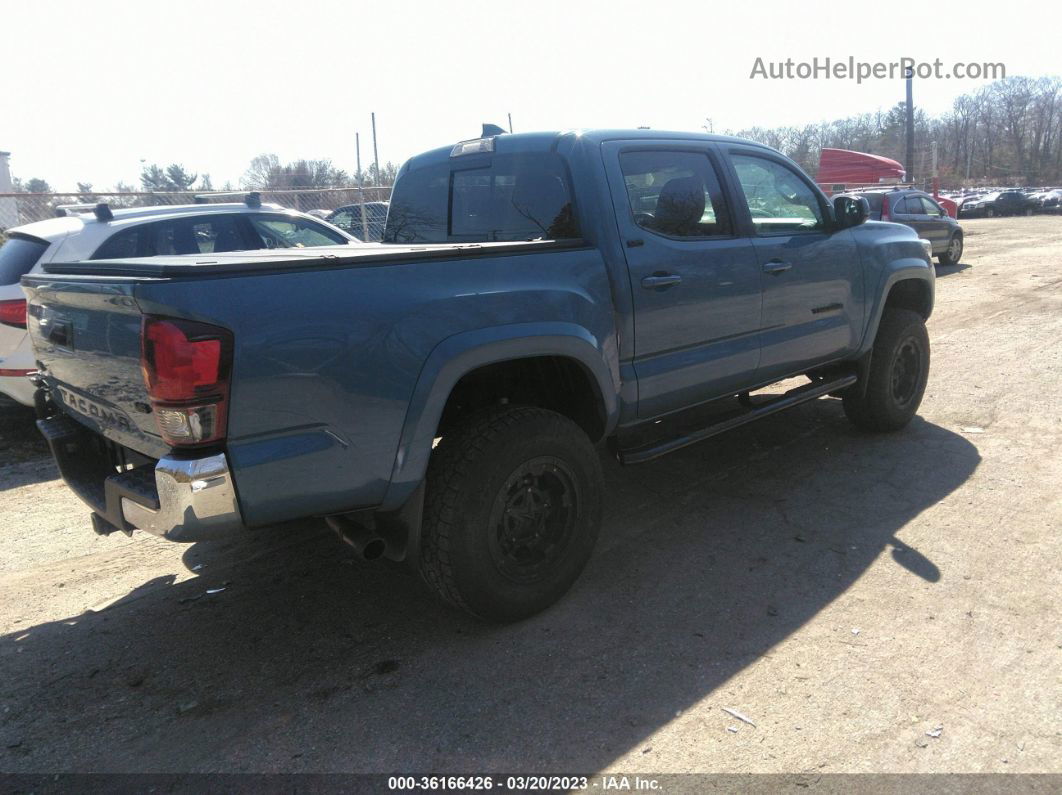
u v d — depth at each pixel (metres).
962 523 3.92
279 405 2.48
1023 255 18.22
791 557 3.65
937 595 3.25
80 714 2.72
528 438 2.99
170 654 3.08
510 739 2.49
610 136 3.63
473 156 4.04
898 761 2.32
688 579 3.49
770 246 4.18
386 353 2.66
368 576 3.68
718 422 4.11
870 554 3.64
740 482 4.63
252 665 2.98
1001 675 2.70
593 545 3.34
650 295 3.54
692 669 2.82
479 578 2.96
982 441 5.17
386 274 2.71
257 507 2.51
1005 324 9.30
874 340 5.11
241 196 12.70
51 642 3.21
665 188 3.77
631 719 2.56
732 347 4.04
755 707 2.59
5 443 6.19
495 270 3.01
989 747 2.36
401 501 2.83
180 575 3.80
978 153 90.50
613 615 3.21
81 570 3.91
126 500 2.64
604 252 3.41
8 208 12.41
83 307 2.71
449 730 2.54
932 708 2.55
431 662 2.94
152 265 2.46
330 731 2.57
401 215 4.54
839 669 2.78
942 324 9.55
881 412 5.20
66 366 2.98
